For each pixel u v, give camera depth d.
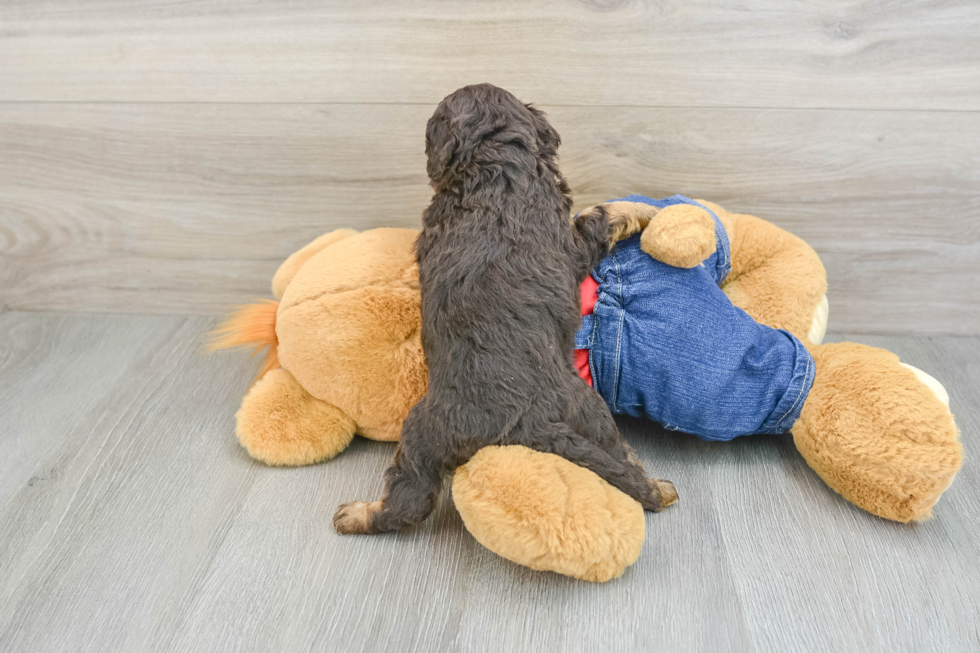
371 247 1.20
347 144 1.42
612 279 1.11
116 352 1.54
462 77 1.34
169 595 0.96
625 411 1.19
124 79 1.39
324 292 1.14
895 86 1.29
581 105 1.35
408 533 1.06
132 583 0.98
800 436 1.10
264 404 1.20
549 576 0.98
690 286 1.10
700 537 1.03
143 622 0.93
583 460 0.96
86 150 1.47
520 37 1.29
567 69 1.32
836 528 1.04
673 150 1.38
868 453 1.00
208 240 1.56
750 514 1.08
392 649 0.89
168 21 1.33
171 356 1.53
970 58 1.26
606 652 0.87
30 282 1.65
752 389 1.09
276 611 0.94
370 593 0.96
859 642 0.88
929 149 1.34
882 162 1.36
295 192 1.48
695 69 1.30
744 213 1.44
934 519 1.06
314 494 1.14
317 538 1.05
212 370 1.48
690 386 1.08
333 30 1.31
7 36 1.37
